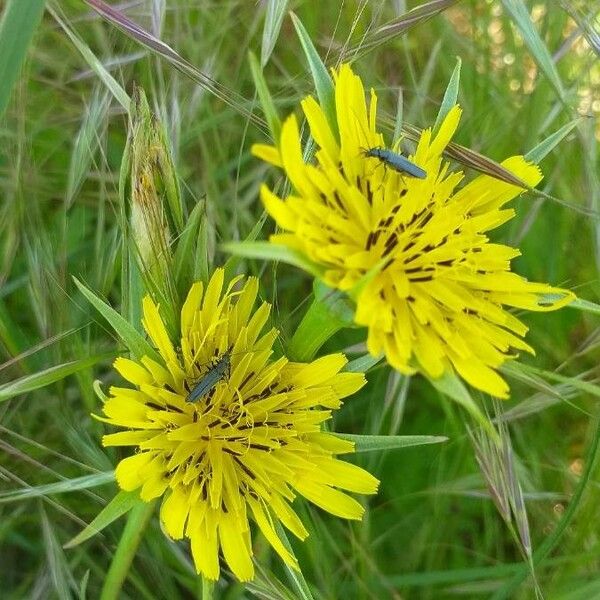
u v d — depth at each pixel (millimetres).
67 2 149
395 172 85
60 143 147
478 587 135
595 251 138
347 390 95
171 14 155
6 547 136
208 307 92
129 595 125
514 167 96
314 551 126
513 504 108
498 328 85
